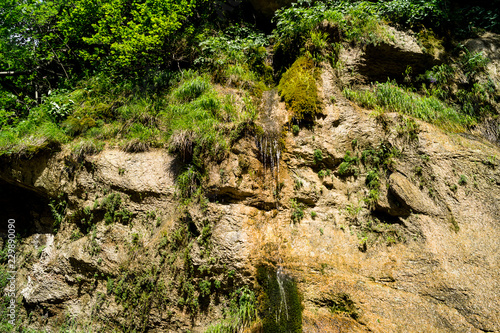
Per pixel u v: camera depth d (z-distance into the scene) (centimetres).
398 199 453
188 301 425
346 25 614
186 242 448
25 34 760
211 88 589
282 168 492
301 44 593
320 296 394
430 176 456
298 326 377
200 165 471
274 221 460
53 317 505
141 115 583
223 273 418
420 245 416
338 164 502
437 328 347
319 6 623
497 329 330
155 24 590
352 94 558
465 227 411
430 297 371
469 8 698
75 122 584
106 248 491
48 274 529
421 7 626
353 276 409
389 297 379
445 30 646
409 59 609
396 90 568
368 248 438
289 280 409
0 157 559
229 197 460
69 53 780
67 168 557
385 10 649
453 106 576
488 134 530
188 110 543
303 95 525
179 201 475
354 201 480
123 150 546
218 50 654
